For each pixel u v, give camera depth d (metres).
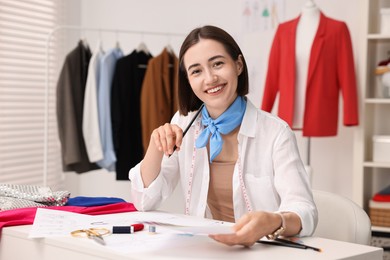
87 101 3.79
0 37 3.75
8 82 3.83
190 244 1.36
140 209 1.89
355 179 3.39
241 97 1.87
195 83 1.76
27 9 3.97
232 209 1.93
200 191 1.93
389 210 3.26
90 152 3.80
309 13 3.45
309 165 3.54
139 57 3.95
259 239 1.38
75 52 3.82
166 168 1.98
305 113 3.39
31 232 1.48
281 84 3.47
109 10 4.59
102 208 1.85
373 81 3.60
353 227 1.80
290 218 1.45
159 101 3.83
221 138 1.83
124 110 3.85
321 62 3.37
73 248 1.37
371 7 3.45
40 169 4.10
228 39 1.75
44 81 4.14
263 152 1.83
